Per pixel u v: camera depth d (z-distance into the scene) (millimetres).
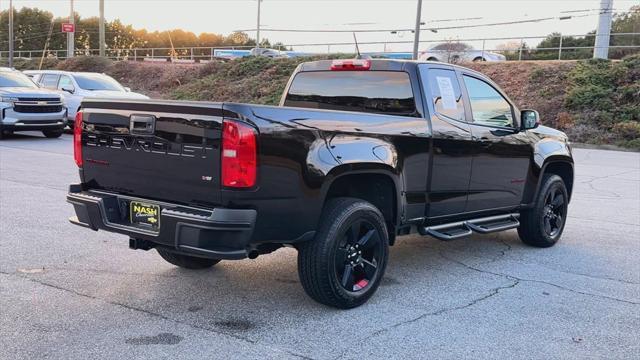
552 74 28000
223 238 4004
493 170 6172
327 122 4520
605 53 28266
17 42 94562
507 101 6566
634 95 24812
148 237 4277
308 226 4391
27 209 8023
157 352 3867
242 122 3982
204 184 4102
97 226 4637
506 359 3922
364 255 4906
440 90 5637
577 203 10133
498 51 35125
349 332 4289
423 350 4020
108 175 4707
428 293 5215
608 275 5902
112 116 4590
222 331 4250
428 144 5344
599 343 4219
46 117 17422
